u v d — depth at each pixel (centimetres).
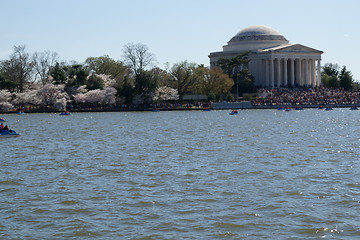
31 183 6750
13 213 5384
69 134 13550
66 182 6794
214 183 6619
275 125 16112
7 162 8525
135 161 8519
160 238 4659
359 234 4694
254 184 6525
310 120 18212
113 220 5125
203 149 10056
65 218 5200
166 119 19488
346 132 13350
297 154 9094
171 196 5972
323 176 6956
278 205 5531
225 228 4878
